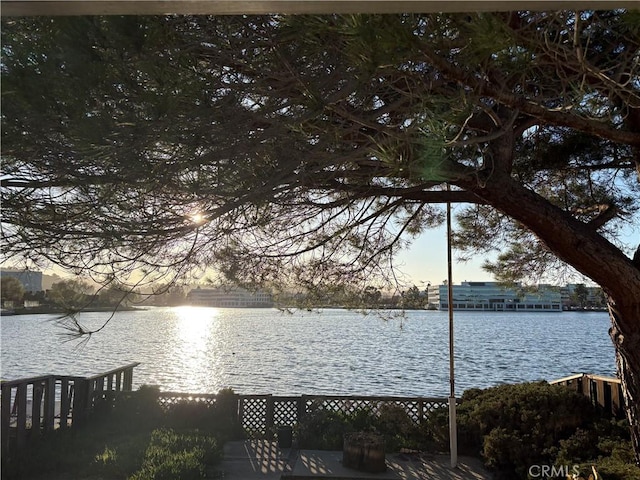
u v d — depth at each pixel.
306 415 7.26
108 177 2.42
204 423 7.20
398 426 7.00
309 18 1.82
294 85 2.38
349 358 23.97
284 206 3.81
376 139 2.52
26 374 15.22
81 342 2.79
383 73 2.20
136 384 14.82
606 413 6.26
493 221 6.68
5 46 1.85
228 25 2.22
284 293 4.89
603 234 6.15
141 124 2.07
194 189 2.58
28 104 1.86
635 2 1.36
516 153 5.36
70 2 1.31
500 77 2.37
